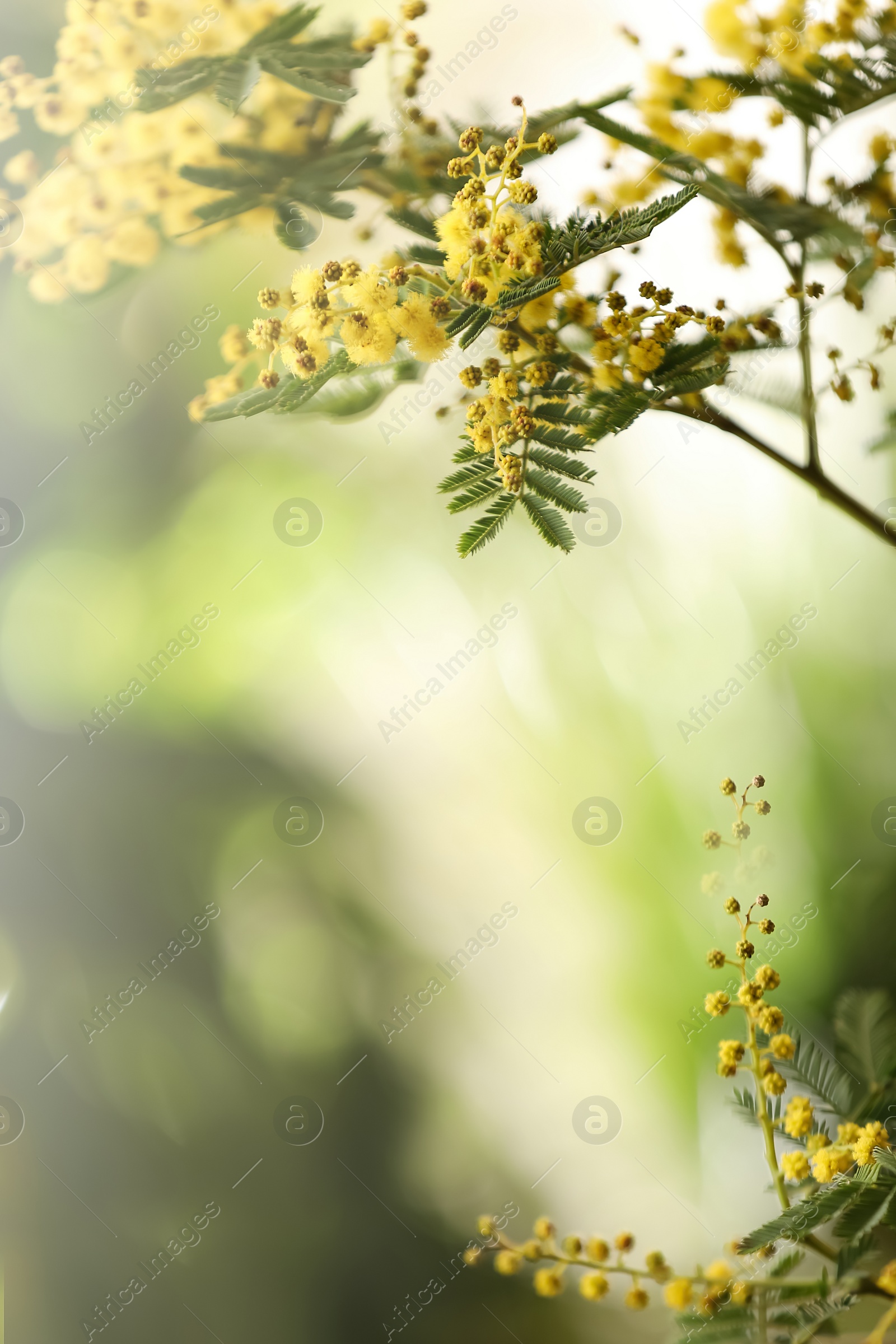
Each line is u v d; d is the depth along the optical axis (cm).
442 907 194
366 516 192
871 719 180
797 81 135
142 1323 168
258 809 192
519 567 190
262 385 134
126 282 144
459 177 133
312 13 137
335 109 138
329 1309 171
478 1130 186
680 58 136
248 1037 185
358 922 192
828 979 167
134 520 189
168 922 185
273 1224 176
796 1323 131
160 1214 174
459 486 132
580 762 190
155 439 188
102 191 140
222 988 185
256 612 193
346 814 194
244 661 194
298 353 132
